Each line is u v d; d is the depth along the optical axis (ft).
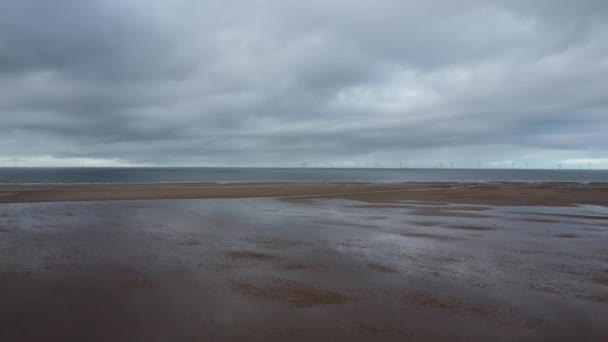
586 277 23.39
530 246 32.55
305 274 23.76
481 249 31.35
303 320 16.47
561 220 48.80
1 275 22.86
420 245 32.86
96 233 37.29
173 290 20.39
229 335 14.87
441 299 19.29
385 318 16.76
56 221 45.11
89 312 17.15
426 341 14.51
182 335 14.82
